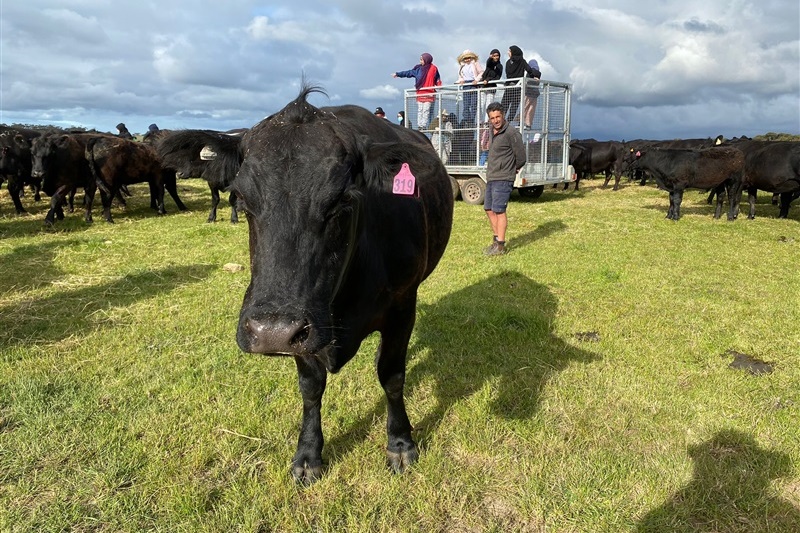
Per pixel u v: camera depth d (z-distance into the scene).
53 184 11.07
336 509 2.77
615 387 4.00
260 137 2.23
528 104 13.64
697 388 3.98
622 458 3.15
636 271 7.29
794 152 11.02
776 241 9.46
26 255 8.16
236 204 2.42
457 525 2.71
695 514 2.75
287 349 1.92
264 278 2.01
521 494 2.88
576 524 2.69
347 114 3.21
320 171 2.10
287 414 3.64
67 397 3.83
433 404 3.80
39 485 2.92
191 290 6.38
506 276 7.04
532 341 4.87
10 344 4.72
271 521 2.70
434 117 14.44
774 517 2.71
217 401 3.80
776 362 4.43
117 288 6.45
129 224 11.37
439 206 3.59
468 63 14.20
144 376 4.17
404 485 2.97
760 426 3.45
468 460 3.21
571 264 7.64
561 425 3.53
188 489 2.87
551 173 15.13
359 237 2.48
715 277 7.01
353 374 4.22
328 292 2.16
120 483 2.95
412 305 3.12
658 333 5.06
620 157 19.53
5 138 12.22
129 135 21.80
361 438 3.40
